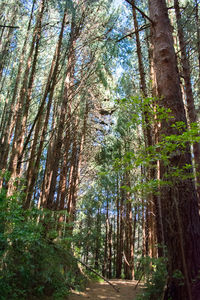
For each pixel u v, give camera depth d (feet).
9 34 30.45
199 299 10.07
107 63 30.78
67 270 19.52
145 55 34.30
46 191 25.94
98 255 62.03
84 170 49.01
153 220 28.89
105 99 38.42
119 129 42.14
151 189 12.69
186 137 10.39
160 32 15.64
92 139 45.14
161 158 11.43
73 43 24.54
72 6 22.15
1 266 12.00
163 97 14.03
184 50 24.88
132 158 12.85
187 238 11.30
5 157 31.19
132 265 46.14
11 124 36.35
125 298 19.40
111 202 63.36
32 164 24.98
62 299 15.21
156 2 16.51
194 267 10.87
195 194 12.26
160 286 14.65
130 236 48.65
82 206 60.44
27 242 13.60
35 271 14.05
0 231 12.88
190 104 23.36
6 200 13.85
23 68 38.47
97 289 23.02
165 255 15.51
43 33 26.00
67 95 25.54
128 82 33.63
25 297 12.38
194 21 24.97
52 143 32.17
